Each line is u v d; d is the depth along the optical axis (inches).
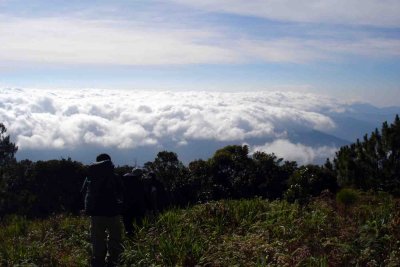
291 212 403.2
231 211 415.2
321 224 374.0
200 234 362.9
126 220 384.5
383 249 306.7
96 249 325.7
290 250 328.5
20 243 394.6
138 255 323.0
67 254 374.3
